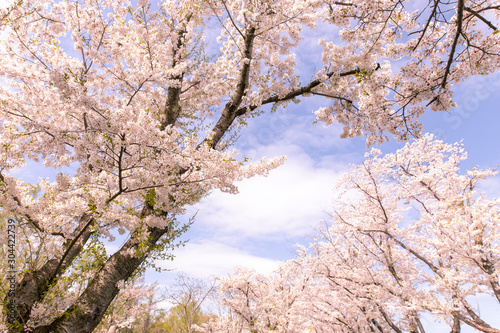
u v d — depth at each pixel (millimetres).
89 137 3156
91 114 3479
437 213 7883
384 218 9352
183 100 5078
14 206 3568
